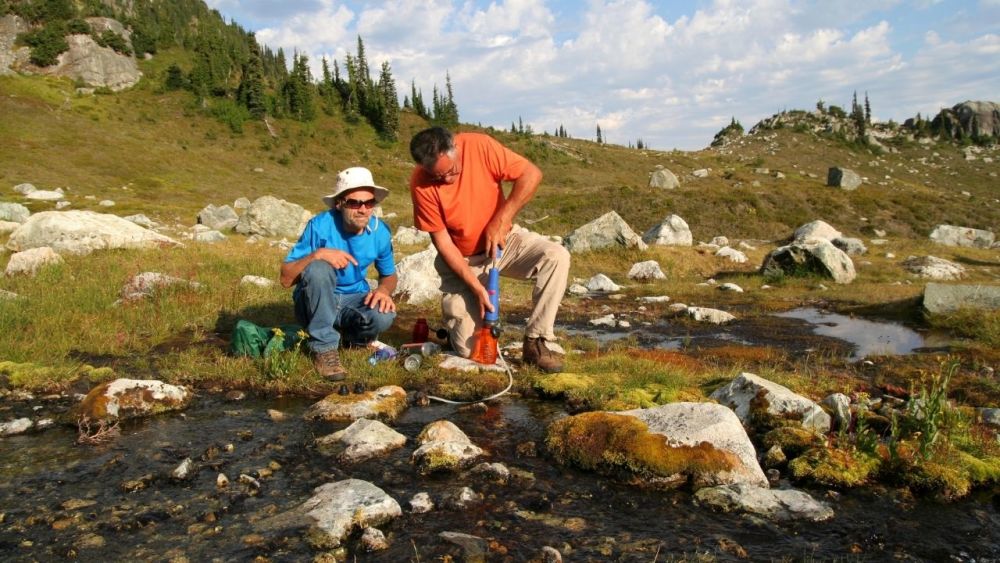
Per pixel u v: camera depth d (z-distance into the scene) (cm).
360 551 255
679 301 1116
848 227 3269
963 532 282
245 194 5616
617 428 349
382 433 367
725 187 3775
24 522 276
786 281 1415
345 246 538
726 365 604
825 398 460
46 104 7906
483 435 392
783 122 12475
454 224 523
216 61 10388
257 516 282
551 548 253
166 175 6059
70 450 359
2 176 4934
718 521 287
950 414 387
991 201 7394
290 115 9575
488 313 530
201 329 660
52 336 588
